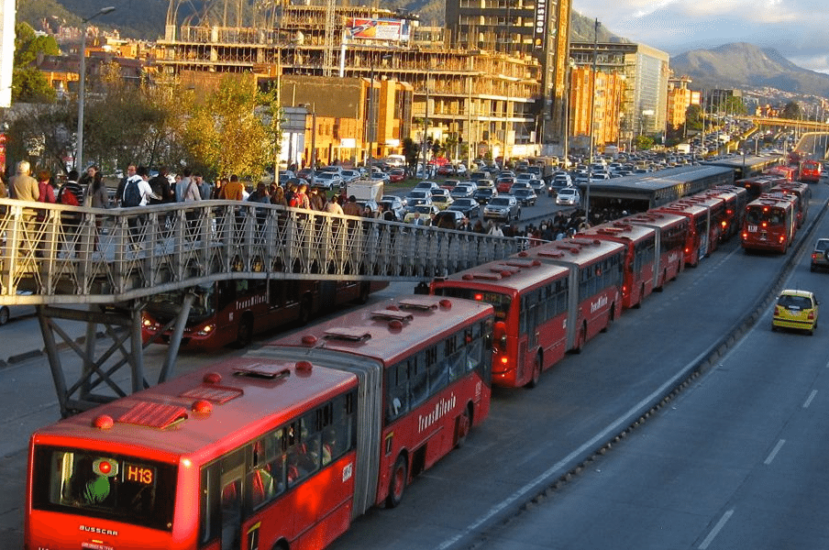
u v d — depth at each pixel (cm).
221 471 1304
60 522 1266
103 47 19238
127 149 6444
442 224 5731
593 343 3862
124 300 2031
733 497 2144
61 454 1273
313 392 1572
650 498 2114
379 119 14388
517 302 2820
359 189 6850
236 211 2583
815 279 6028
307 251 2916
